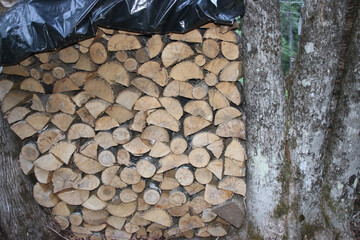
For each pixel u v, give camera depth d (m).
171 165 2.84
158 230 3.13
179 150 2.76
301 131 2.74
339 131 2.80
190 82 2.72
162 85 2.62
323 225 2.93
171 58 2.56
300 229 2.89
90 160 2.86
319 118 2.69
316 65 2.59
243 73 2.75
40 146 2.82
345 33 2.87
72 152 2.82
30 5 2.31
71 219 3.09
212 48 2.55
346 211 2.92
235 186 2.87
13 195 2.96
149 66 2.59
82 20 2.22
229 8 2.35
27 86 2.77
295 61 2.76
